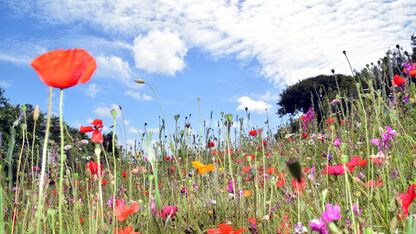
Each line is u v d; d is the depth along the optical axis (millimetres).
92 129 997
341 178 1066
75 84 463
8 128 4703
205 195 1458
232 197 1287
